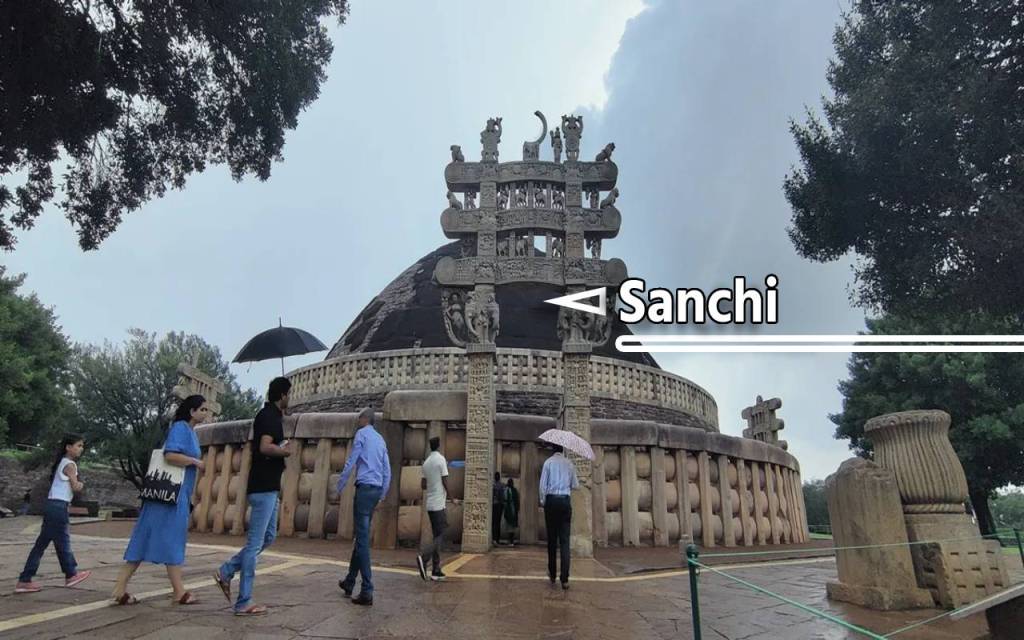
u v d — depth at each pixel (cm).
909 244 1565
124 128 1487
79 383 3953
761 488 1708
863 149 1523
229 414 4869
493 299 1233
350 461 661
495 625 535
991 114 1294
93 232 1556
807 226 1788
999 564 689
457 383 2088
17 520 2158
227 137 1603
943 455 704
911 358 2838
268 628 491
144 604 569
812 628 590
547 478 773
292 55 1523
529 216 1299
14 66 1114
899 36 1559
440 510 786
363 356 2219
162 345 4334
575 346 1191
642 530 1366
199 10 1342
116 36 1321
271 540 604
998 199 1275
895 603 669
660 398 2280
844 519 734
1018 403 2605
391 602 618
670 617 612
